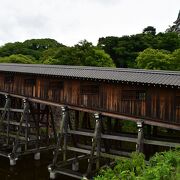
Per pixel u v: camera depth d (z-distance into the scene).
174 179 11.89
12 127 34.00
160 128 32.50
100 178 12.85
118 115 21.95
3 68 29.67
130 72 23.02
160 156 14.63
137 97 21.25
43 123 29.48
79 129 25.48
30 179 23.53
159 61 38.84
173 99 19.80
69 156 29.69
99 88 22.88
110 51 56.31
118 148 24.66
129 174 12.35
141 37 56.91
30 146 31.19
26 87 27.44
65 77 24.06
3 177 23.95
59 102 25.05
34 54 67.25
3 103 33.81
